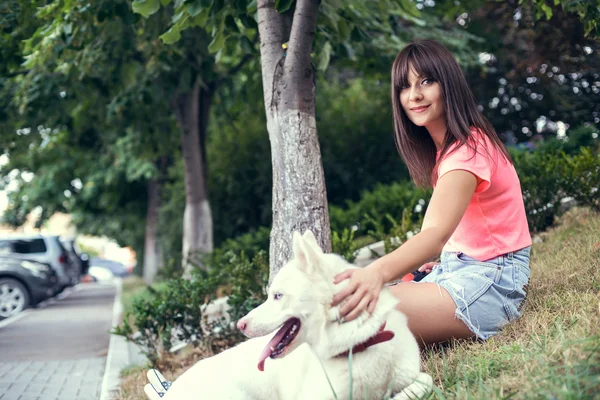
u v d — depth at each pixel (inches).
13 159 728.3
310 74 188.2
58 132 528.4
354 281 105.5
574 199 264.1
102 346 356.5
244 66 452.4
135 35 327.0
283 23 195.3
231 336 229.8
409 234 248.7
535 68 461.1
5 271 559.5
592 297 140.6
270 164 561.6
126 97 369.4
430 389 108.0
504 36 508.7
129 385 222.8
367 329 105.7
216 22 215.0
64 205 931.3
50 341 382.6
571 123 497.0
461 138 126.7
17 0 305.7
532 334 126.2
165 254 687.7
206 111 474.3
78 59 322.7
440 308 130.6
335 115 573.3
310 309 106.3
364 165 546.9
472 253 134.6
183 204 641.0
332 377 108.6
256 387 120.6
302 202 182.1
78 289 1051.9
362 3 252.4
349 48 263.3
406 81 138.3
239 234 581.3
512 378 107.5
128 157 681.0
